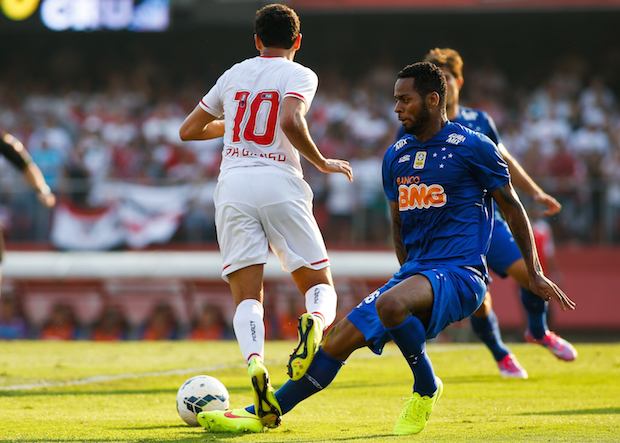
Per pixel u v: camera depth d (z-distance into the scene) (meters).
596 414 13.65
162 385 18.41
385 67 68.25
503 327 47.25
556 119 57.22
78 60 69.88
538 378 19.19
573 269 46.28
